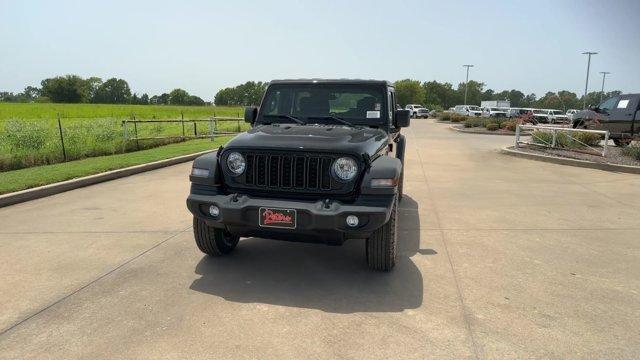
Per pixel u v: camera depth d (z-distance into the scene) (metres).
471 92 139.75
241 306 3.82
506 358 3.07
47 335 3.31
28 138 13.26
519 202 7.84
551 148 15.05
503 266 4.80
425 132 27.88
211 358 3.03
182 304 3.84
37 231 5.92
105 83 143.12
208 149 14.79
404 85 104.69
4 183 8.36
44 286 4.18
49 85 124.81
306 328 3.45
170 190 8.63
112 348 3.15
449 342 3.26
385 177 3.95
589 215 6.97
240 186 4.24
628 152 13.12
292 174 4.10
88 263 4.78
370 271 4.64
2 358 3.01
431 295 4.07
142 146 16.36
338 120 5.32
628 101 15.69
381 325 3.51
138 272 4.55
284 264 4.83
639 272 4.67
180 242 5.52
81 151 13.57
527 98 154.62
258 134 4.54
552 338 3.34
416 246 5.44
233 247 5.23
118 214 6.81
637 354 3.13
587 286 4.30
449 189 9.02
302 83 5.54
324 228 3.88
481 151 16.08
